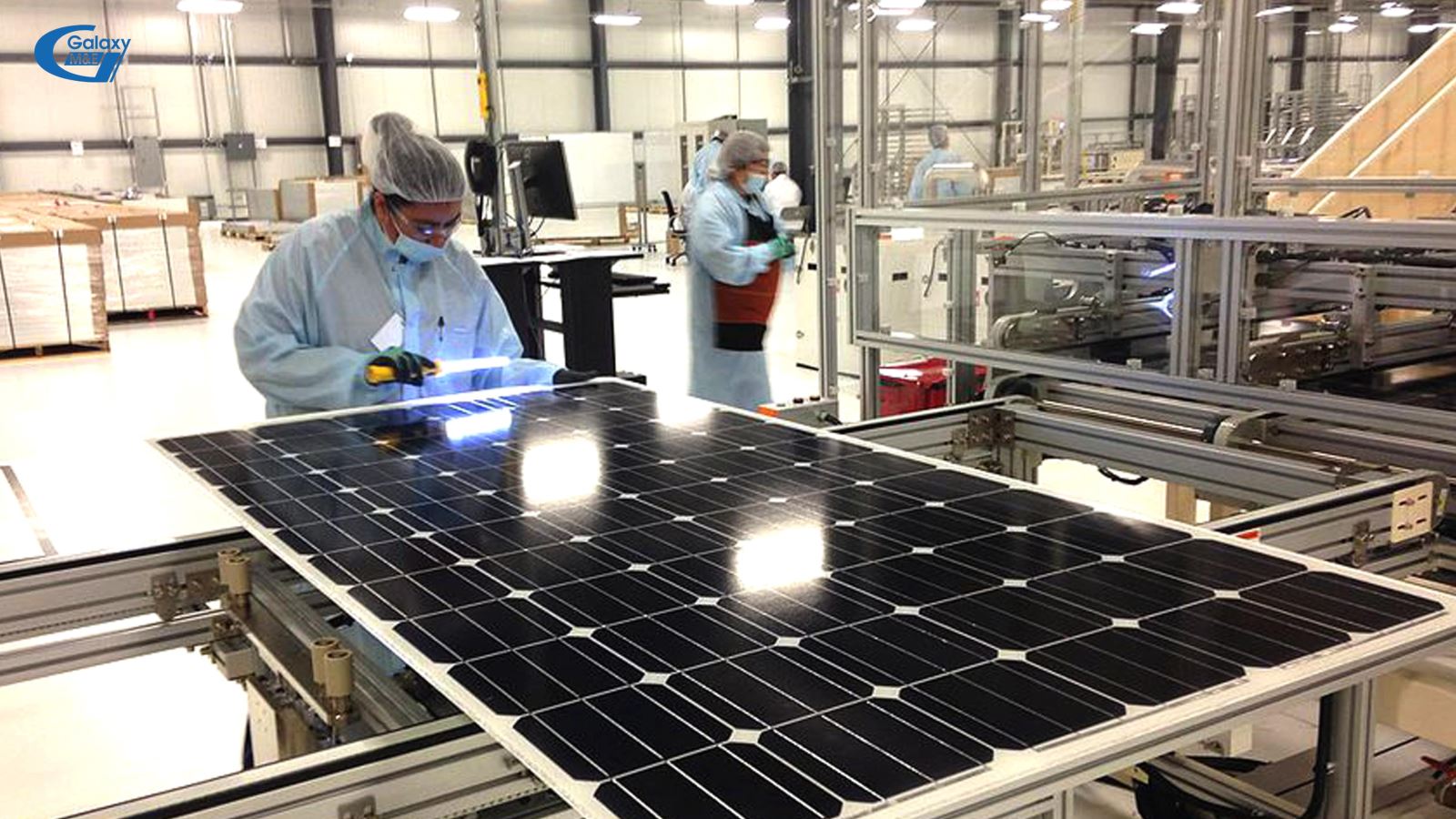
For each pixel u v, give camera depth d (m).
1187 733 0.87
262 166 16.73
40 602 1.53
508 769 1.00
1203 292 2.31
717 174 4.48
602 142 14.91
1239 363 2.25
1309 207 4.27
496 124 5.18
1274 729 2.22
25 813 2.57
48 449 5.60
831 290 3.30
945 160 3.79
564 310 5.29
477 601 1.13
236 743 2.86
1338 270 2.52
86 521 4.55
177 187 16.30
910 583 1.15
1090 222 2.43
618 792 0.77
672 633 1.04
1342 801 1.22
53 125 15.34
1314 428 2.08
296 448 1.81
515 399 2.17
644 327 9.28
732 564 1.22
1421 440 1.92
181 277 9.74
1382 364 2.55
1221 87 2.74
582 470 1.62
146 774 2.73
